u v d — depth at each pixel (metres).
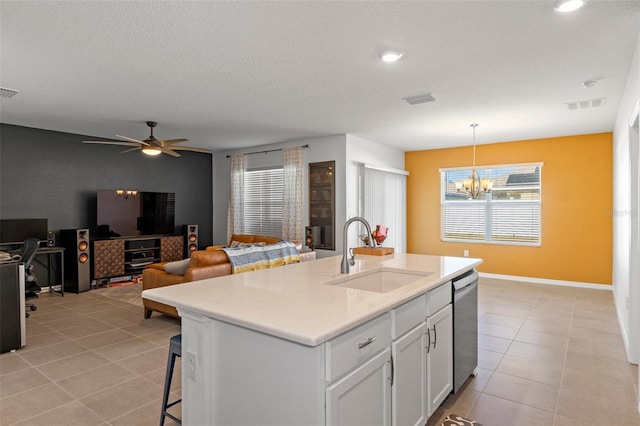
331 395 1.44
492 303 5.15
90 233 6.43
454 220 7.41
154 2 2.19
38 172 5.84
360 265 2.93
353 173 6.30
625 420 2.37
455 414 2.43
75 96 4.04
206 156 8.26
